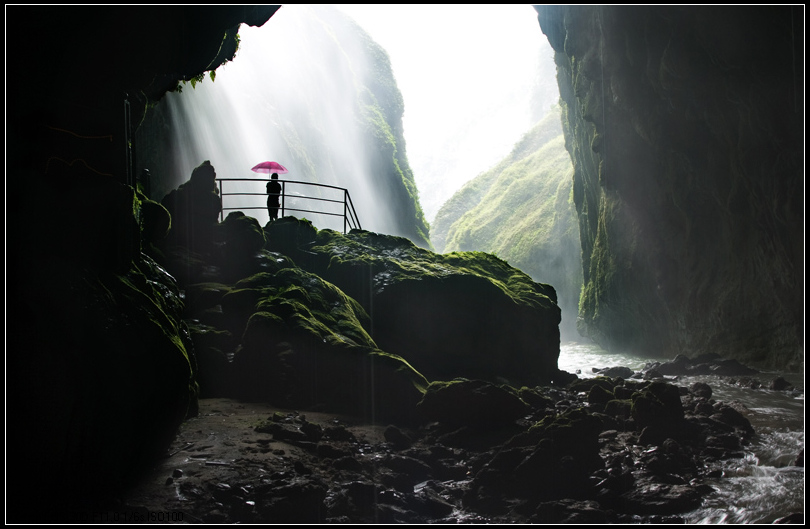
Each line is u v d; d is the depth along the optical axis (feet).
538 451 25.72
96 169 26.14
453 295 51.26
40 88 25.38
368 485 24.21
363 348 39.45
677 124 77.77
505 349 53.16
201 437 29.04
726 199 75.15
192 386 33.65
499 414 35.35
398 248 58.29
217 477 23.80
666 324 96.32
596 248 119.14
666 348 96.58
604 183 99.76
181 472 24.11
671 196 87.56
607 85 86.84
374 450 29.91
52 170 24.13
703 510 23.52
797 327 65.36
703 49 63.62
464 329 51.08
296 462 25.75
